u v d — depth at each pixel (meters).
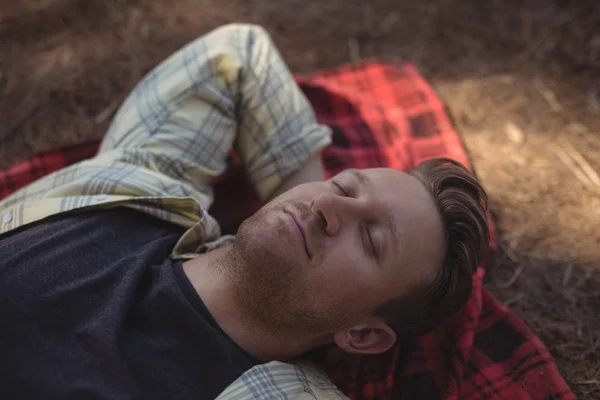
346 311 1.25
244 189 1.80
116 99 2.03
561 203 1.82
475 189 1.38
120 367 1.15
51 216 1.32
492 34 2.28
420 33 2.29
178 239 1.40
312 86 1.98
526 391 1.43
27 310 1.15
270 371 1.26
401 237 1.25
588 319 1.59
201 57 1.62
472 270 1.36
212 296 1.27
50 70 2.08
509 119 2.03
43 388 1.12
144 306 1.24
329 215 1.19
